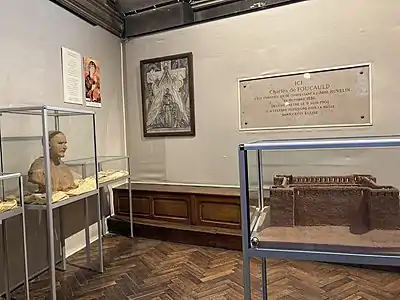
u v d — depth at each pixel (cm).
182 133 496
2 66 316
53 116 379
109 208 493
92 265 370
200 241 421
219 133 471
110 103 505
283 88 425
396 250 146
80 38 437
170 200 453
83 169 403
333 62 394
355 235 157
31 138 347
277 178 188
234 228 412
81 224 429
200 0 468
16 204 261
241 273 337
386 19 366
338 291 293
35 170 286
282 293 292
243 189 166
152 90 515
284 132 428
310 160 189
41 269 357
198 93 482
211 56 470
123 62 532
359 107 384
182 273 341
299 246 155
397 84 364
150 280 327
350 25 384
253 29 440
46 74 374
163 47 504
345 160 189
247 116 450
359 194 161
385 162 180
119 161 517
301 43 411
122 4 503
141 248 420
